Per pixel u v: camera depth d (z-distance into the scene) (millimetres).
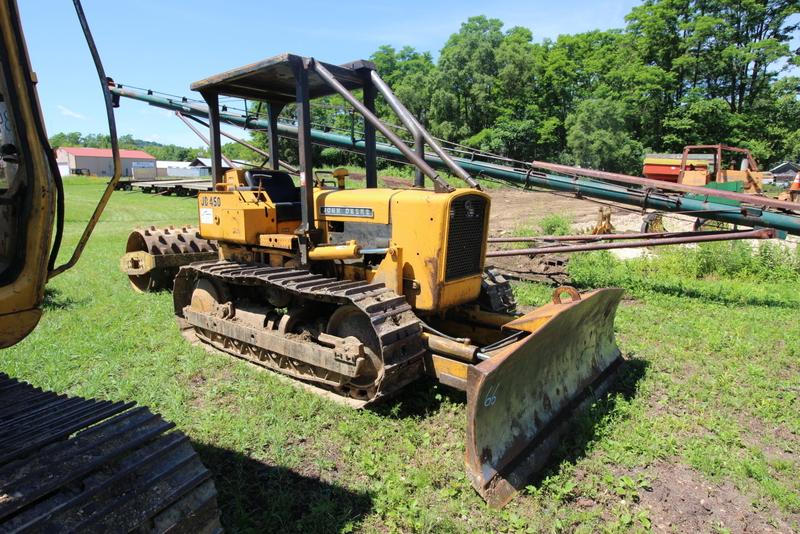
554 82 46031
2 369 5078
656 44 41469
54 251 2201
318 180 6074
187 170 54656
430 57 63969
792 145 37438
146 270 8125
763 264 9992
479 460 3260
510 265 10578
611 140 37031
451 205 4359
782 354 5738
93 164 78188
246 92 6121
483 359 4047
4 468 1953
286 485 3408
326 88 5840
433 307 4422
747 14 39375
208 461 3664
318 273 5352
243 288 5875
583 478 3537
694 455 3789
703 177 16484
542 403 3943
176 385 4844
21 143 1985
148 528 2105
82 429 2420
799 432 4188
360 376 4586
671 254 10641
